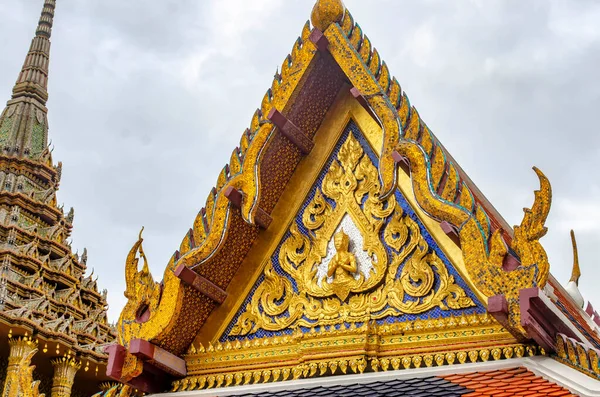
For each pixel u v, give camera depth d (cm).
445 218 845
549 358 787
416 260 924
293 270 1012
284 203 1057
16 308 2573
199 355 1014
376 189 995
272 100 1036
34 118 3594
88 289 3262
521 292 763
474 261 810
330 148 1057
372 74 952
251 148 1008
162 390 1014
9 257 2936
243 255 1048
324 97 1065
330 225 1012
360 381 875
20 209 3212
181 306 998
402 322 898
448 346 855
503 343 826
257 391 939
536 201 793
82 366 2762
